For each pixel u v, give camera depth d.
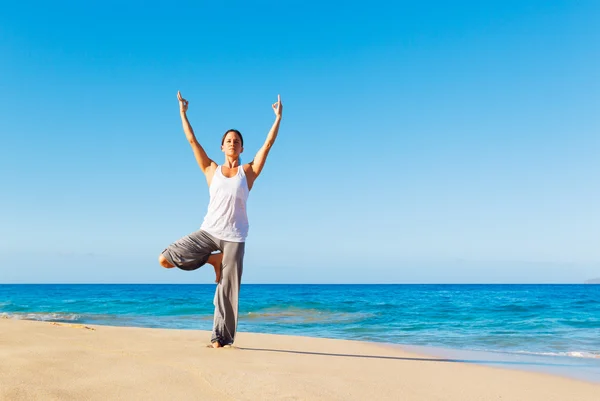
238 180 4.63
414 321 13.30
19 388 2.39
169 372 3.00
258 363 3.72
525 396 3.45
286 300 27.70
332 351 5.55
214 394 2.58
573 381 4.35
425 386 3.45
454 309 18.42
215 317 4.71
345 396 2.81
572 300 27.84
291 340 6.68
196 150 4.90
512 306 20.45
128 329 6.95
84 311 18.55
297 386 2.90
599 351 7.16
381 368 4.20
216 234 4.59
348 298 32.12
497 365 5.27
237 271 4.63
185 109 4.99
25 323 6.09
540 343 8.22
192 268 4.69
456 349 7.10
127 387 2.60
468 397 3.21
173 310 18.72
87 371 2.92
